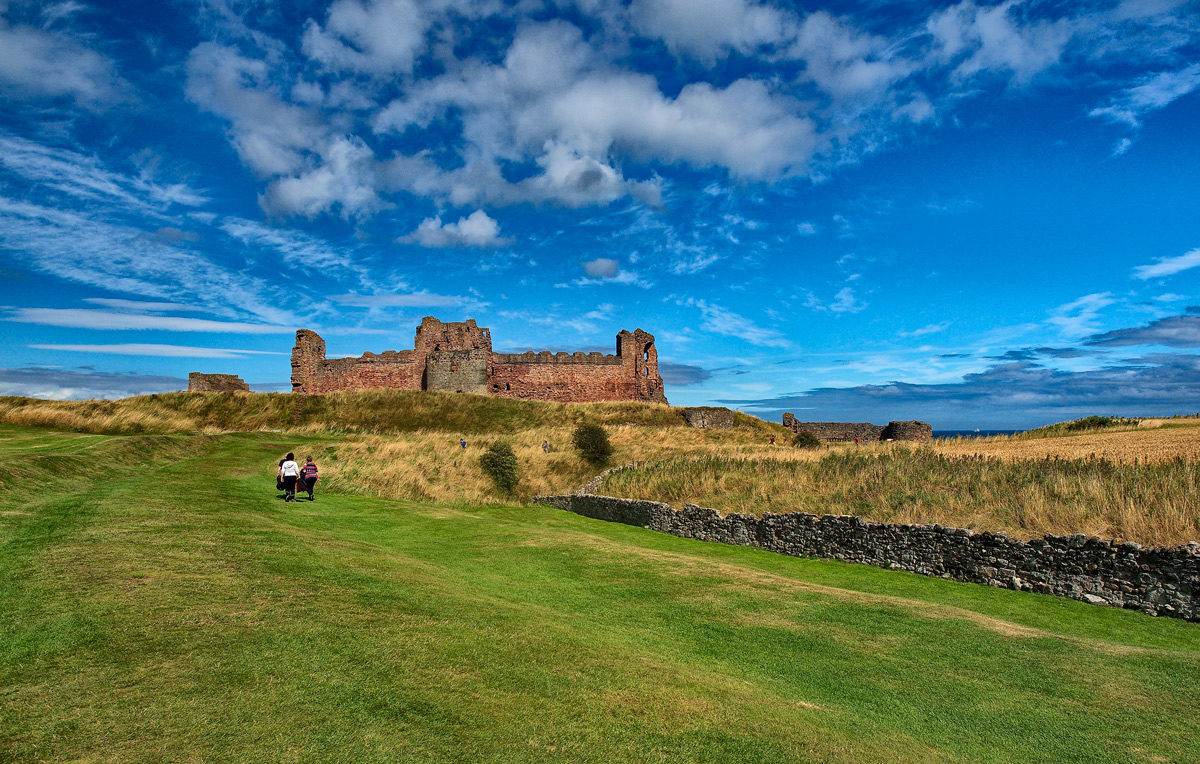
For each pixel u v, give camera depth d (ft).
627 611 32.50
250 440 111.55
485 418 157.69
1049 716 21.02
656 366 218.38
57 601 22.67
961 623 31.45
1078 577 38.17
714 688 21.34
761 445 122.52
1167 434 93.30
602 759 15.76
